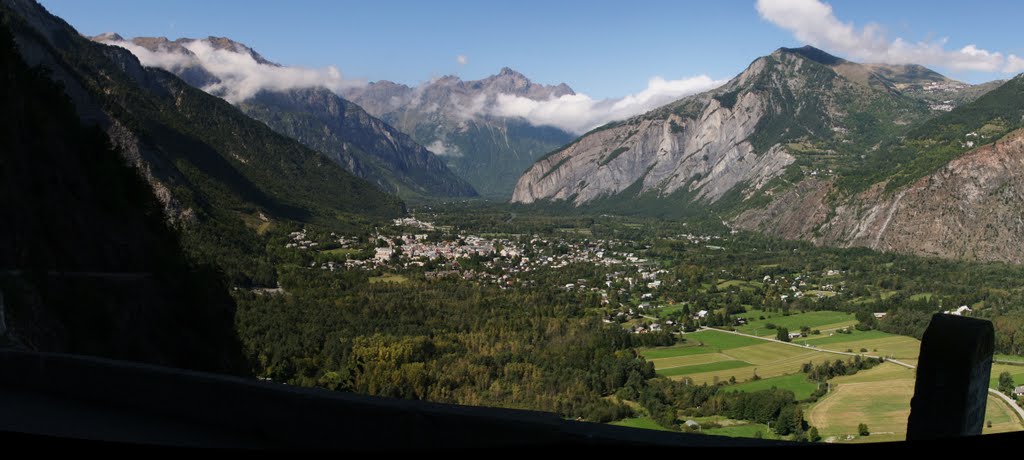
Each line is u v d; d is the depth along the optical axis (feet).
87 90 510.58
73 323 124.67
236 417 37.50
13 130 161.27
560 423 26.43
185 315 179.93
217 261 424.46
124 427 38.93
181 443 35.94
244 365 205.57
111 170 207.72
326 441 33.19
